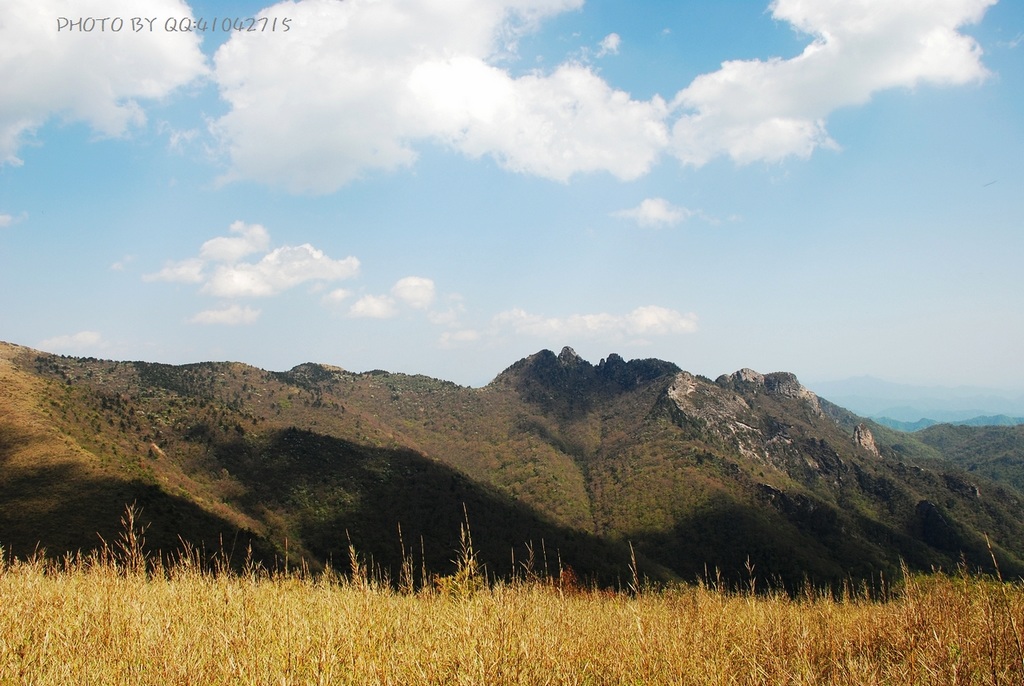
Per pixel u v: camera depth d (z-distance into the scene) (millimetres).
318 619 8648
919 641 9445
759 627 11820
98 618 7961
